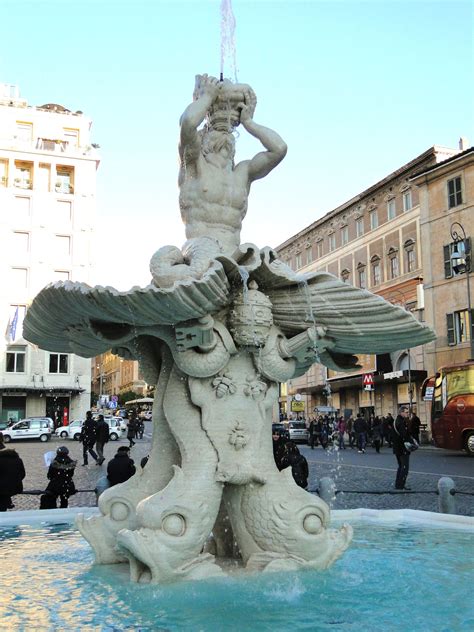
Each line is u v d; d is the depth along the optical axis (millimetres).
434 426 24828
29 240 49031
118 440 36062
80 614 3529
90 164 51062
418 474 16438
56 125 52219
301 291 4766
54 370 47562
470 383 23266
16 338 46719
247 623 3389
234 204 5117
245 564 4547
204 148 5168
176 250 4668
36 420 37000
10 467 8227
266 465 4605
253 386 4668
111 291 3947
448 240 35094
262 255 4582
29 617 3479
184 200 5156
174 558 4109
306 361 4965
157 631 3252
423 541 5637
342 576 4309
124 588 4023
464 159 34094
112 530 4672
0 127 50844
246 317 4551
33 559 4930
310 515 4504
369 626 3342
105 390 96125
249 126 5211
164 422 4855
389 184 43219
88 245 50344
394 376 36281
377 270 44531
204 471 4402
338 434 31938
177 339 4461
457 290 34281
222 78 5227
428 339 4949
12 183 49000
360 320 4777
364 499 11242
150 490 4723
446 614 3531
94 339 4648
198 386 4574
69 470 8594
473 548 5305
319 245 52469
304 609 3619
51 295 4246
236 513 4598
